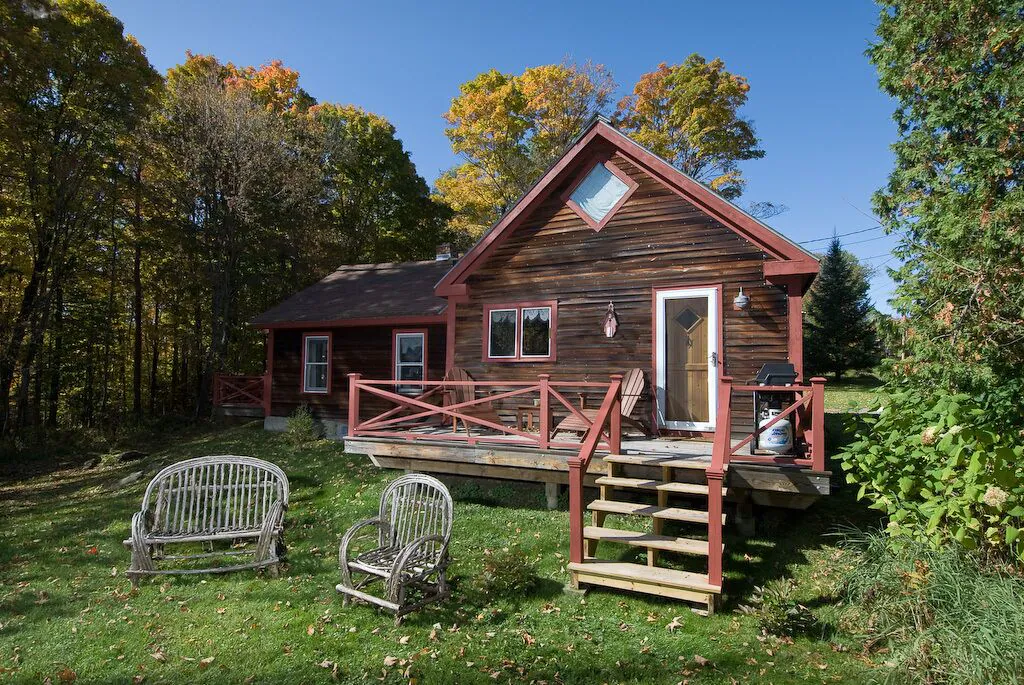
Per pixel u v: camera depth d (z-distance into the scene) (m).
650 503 7.96
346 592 5.65
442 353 15.07
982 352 6.91
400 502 6.47
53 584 6.65
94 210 19.20
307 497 9.70
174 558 6.71
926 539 4.86
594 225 10.15
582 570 5.75
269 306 25.00
